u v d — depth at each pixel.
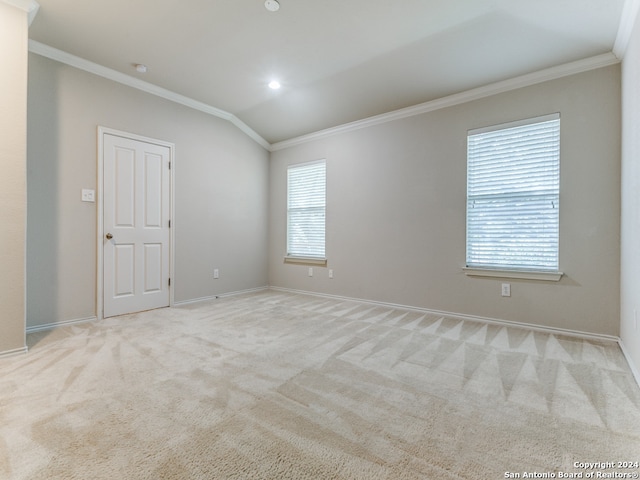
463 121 3.42
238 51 2.98
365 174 4.20
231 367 2.15
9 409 1.62
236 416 1.57
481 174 3.32
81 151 3.16
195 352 2.42
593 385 1.90
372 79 3.38
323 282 4.64
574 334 2.83
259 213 5.15
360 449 1.34
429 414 1.60
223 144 4.54
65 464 1.23
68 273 3.09
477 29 2.56
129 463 1.24
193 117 4.15
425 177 3.68
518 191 3.11
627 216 2.35
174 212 3.97
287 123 4.59
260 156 5.14
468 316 3.38
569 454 1.30
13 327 2.33
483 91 3.26
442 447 1.35
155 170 3.77
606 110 2.68
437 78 3.21
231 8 2.42
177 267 4.02
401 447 1.35
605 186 2.69
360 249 4.24
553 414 1.59
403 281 3.85
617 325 2.65
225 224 4.60
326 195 4.60
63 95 3.04
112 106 3.38
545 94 2.95
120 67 3.29
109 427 1.47
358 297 4.26
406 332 2.94
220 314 3.59
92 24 2.62
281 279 5.16
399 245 3.89
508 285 3.15
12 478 1.16
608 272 2.69
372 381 1.96
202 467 1.23
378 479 1.17
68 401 1.70
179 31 2.71
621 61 2.58
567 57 2.74
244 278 4.90
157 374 2.03
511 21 2.44
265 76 3.44
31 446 1.33
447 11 2.39
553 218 2.94
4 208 2.29
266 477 1.18
